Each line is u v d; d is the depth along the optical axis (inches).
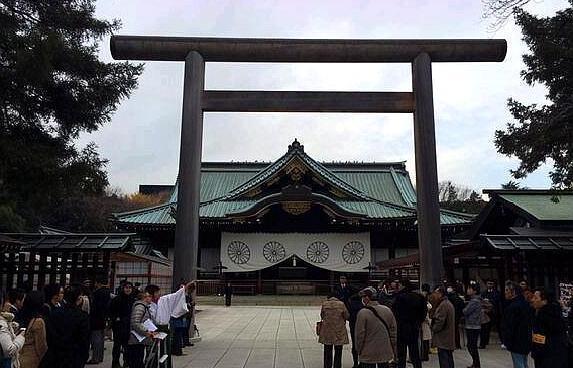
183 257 557.9
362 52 596.7
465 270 740.0
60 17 532.1
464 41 599.2
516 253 556.7
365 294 310.3
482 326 534.3
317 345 550.9
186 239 561.9
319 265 1456.7
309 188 1402.6
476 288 531.8
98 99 554.6
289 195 1390.3
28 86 494.9
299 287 1443.2
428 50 598.9
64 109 543.2
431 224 552.7
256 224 1478.8
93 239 567.5
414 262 903.1
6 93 491.2
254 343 566.9
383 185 1876.2
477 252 624.1
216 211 1505.9
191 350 511.5
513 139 539.8
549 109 530.0
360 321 299.3
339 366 378.0
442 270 542.9
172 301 360.2
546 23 541.0
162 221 1459.2
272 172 1513.3
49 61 468.8
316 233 1481.3
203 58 605.9
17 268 560.4
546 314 272.5
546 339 270.8
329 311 382.3
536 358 274.7
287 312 1061.1
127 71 574.9
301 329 721.6
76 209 2037.4
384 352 295.1
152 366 313.6
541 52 532.1
